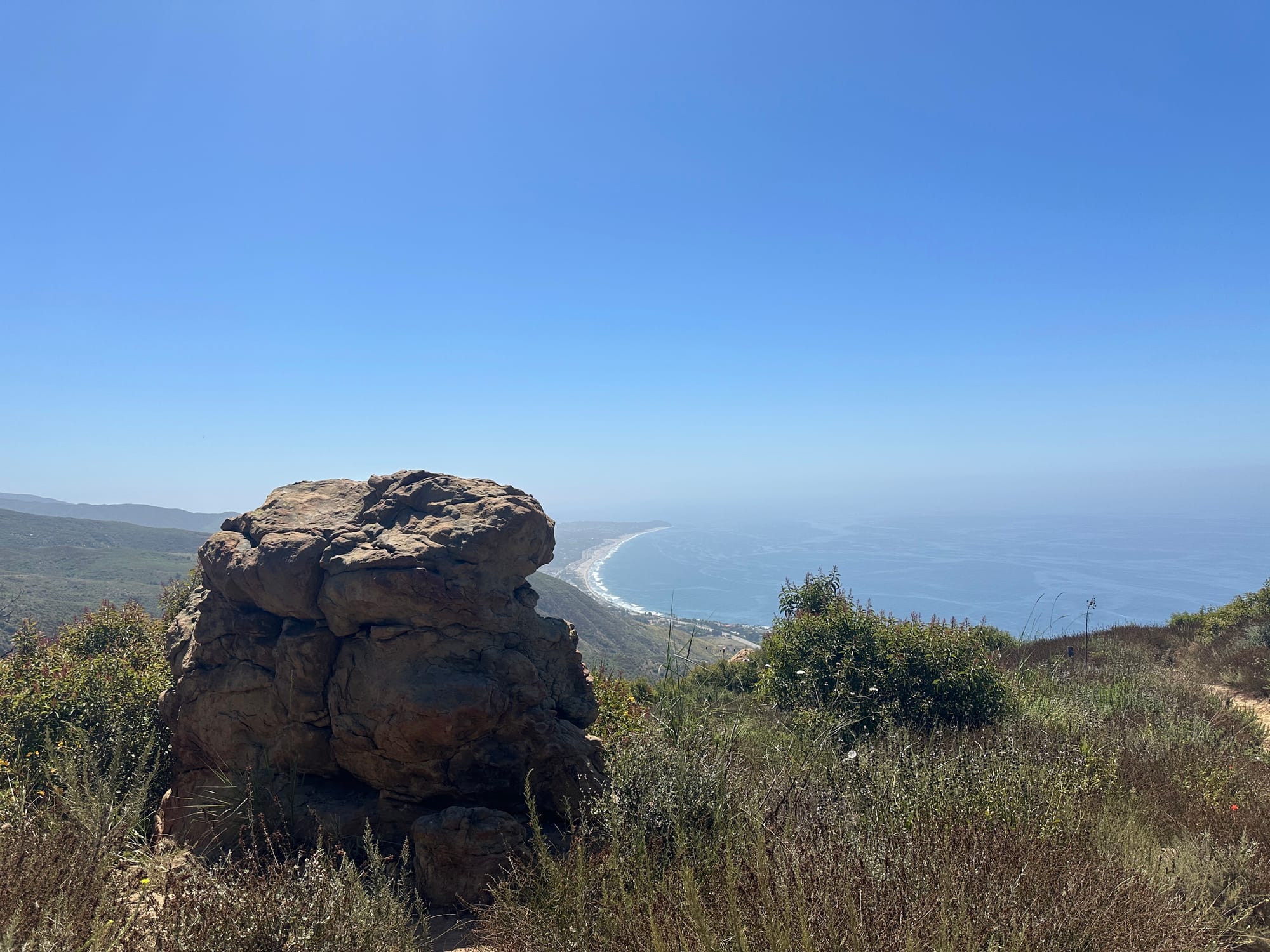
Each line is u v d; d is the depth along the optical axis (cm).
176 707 605
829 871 337
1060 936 315
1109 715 950
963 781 522
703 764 511
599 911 358
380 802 523
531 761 529
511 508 573
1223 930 386
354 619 528
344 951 328
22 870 337
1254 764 756
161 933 317
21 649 1187
